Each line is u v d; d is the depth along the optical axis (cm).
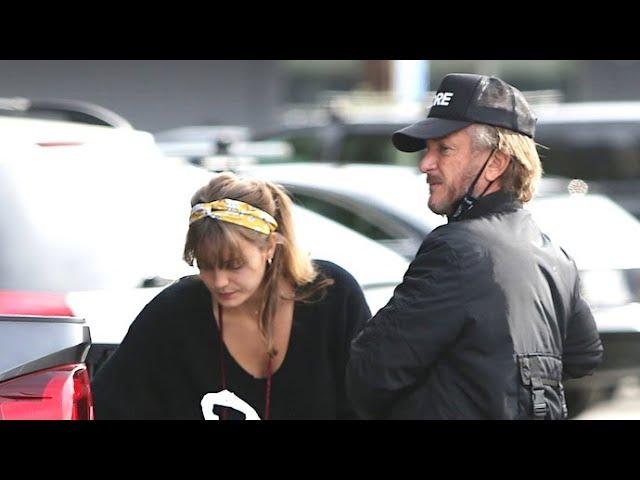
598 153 4256
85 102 8762
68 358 1220
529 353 1180
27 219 1476
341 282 1331
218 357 1322
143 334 1335
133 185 1647
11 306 1231
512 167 1222
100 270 1541
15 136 1551
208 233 1248
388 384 1177
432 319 1162
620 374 2208
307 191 2538
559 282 1233
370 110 4603
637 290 2273
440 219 2386
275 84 9181
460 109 1215
